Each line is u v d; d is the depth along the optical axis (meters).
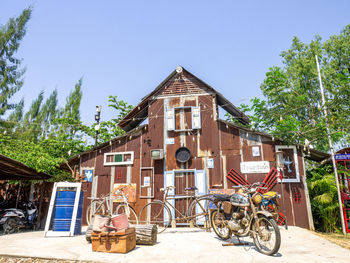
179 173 9.03
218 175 8.74
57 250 4.76
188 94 9.87
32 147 11.37
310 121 13.98
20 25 27.09
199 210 8.36
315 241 5.67
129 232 4.73
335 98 8.88
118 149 9.80
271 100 13.79
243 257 4.16
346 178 8.89
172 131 9.53
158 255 4.37
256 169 8.56
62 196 6.84
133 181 9.29
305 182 8.22
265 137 8.78
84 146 15.77
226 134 9.12
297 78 16.58
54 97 32.66
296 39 18.44
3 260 4.29
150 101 10.09
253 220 4.76
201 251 4.59
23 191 11.86
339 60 16.47
